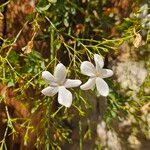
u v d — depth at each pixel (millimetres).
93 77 234
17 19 281
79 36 293
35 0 280
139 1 293
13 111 282
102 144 318
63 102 230
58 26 281
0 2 281
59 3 268
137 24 258
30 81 254
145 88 303
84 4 293
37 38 280
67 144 323
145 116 308
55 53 260
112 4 302
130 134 313
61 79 232
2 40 276
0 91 272
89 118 315
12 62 261
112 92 278
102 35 295
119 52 300
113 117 286
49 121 267
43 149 294
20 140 289
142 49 307
